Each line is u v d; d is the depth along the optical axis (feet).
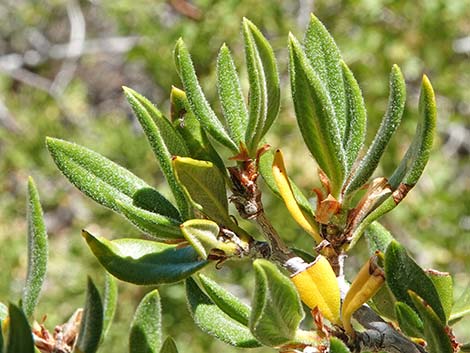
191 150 0.52
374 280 0.48
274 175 0.52
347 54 1.91
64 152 0.52
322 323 0.49
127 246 0.51
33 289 0.52
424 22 1.93
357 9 1.96
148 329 0.53
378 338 0.50
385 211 0.51
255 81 0.50
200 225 0.48
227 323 0.52
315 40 0.54
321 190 0.52
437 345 0.45
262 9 1.96
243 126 0.52
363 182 0.50
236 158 0.51
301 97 0.49
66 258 1.94
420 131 0.49
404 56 1.95
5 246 1.94
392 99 0.50
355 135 0.53
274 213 1.78
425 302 0.47
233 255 0.50
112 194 0.53
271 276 0.42
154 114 0.52
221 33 1.95
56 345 0.56
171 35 1.98
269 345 0.46
